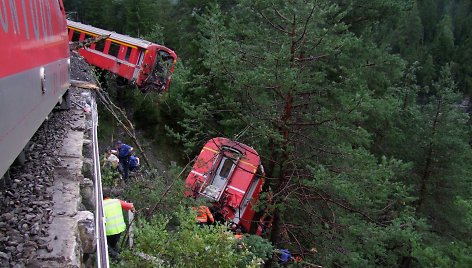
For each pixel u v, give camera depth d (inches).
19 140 194.7
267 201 534.3
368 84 756.0
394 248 669.9
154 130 948.0
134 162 655.8
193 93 772.6
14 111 182.4
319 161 579.5
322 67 603.5
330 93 599.5
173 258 321.4
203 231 332.2
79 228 213.2
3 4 173.3
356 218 556.7
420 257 502.9
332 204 576.7
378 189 537.0
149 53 895.1
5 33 172.2
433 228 805.2
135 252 308.2
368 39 753.6
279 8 573.3
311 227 572.7
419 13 3405.5
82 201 269.9
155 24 1504.7
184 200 461.7
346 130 540.1
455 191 832.9
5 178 240.8
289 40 530.3
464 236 805.2
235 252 374.6
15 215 210.2
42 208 223.1
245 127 631.2
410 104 1004.6
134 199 453.1
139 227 337.1
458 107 902.4
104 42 969.5
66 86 422.9
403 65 714.2
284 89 507.5
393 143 884.6
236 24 615.2
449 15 3452.3
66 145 339.9
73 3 1754.4
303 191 557.0
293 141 560.7
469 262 480.7
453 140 823.1
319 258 527.5
